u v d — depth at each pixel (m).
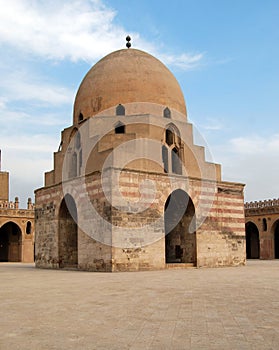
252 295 15.43
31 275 26.72
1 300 14.71
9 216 59.59
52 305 13.48
